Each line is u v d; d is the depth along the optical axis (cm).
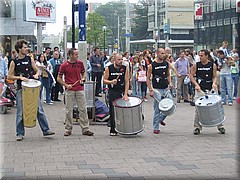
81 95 984
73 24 1448
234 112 1366
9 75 925
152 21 3831
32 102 918
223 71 1558
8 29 2738
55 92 1717
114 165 722
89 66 1866
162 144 891
